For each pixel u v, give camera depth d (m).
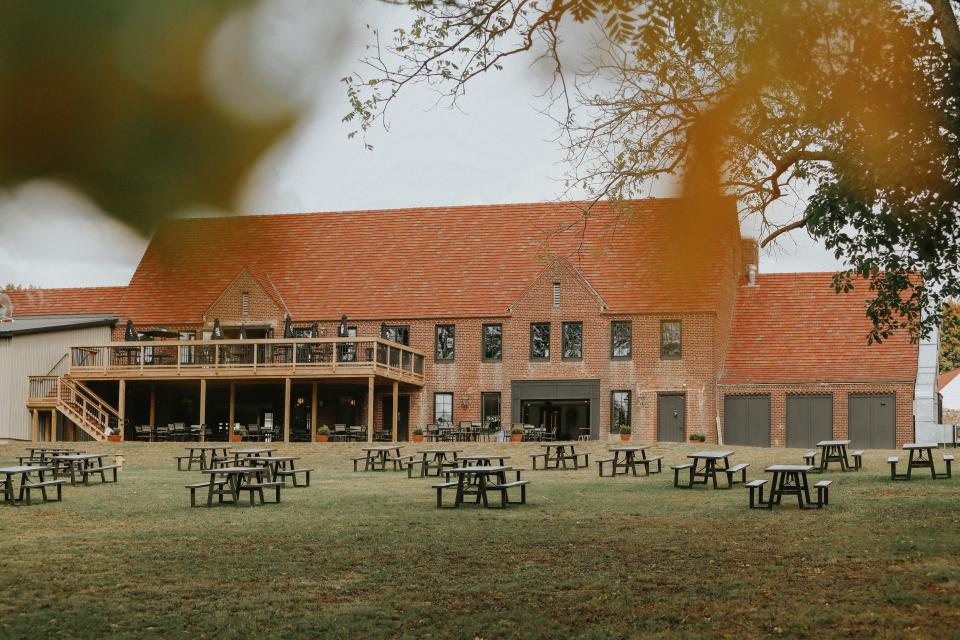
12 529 18.52
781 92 2.32
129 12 1.13
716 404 49.06
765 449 40.91
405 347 48.81
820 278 54.84
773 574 13.16
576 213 54.91
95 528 18.61
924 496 22.50
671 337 49.38
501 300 52.19
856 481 26.94
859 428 48.69
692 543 16.14
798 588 12.19
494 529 18.16
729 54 2.12
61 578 13.23
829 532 17.03
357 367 45.19
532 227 55.09
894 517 18.75
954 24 8.41
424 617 11.16
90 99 1.13
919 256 10.77
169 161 1.16
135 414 52.09
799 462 34.44
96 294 52.50
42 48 1.11
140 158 1.15
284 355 46.75
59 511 21.66
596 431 49.62
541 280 51.12
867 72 4.83
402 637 10.30
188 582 13.05
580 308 50.47
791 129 7.20
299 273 55.25
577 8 1.71
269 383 48.94
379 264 55.16
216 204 1.19
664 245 1.75
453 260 54.72
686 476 30.41
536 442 43.84
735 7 2.16
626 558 14.75
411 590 12.56
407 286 53.88
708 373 48.69
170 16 1.14
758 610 11.12
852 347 50.75
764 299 54.59
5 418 46.69
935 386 48.09
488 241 55.19
